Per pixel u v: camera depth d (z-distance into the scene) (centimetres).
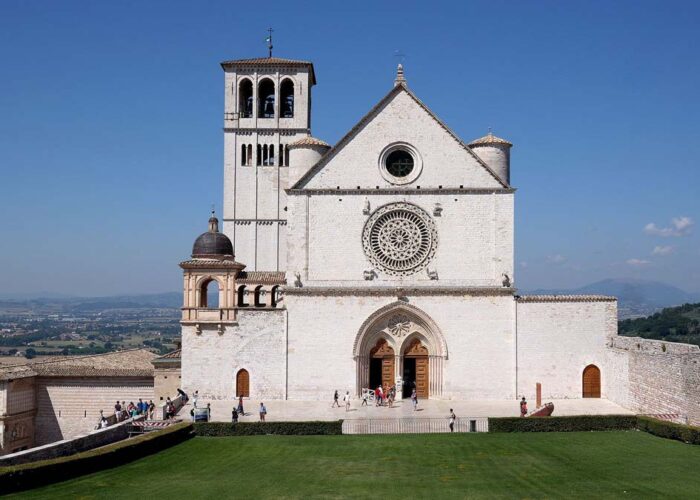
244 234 10850
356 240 7712
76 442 5125
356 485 4281
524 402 6594
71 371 8225
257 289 8325
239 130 10912
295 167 8025
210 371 7644
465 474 4522
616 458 4891
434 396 7600
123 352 10225
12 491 4138
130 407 7569
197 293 7781
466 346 7594
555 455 5025
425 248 7694
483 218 7700
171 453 5278
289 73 10988
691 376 5772
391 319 7700
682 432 5416
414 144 7756
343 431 6091
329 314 7631
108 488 4241
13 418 7638
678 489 4041
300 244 7712
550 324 7588
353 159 7762
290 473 4622
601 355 7588
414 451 5262
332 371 7600
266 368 7625
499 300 7600
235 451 5334
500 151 8000
